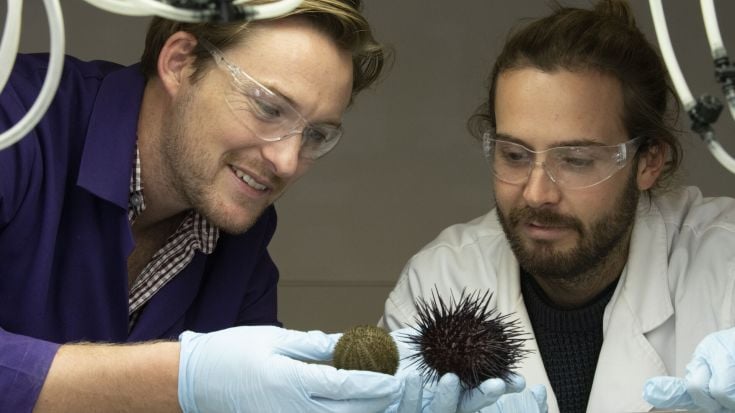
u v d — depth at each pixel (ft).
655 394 5.26
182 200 6.32
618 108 6.38
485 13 11.62
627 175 6.49
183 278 6.73
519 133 6.21
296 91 5.63
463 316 4.92
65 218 6.31
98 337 6.41
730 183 11.44
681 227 7.45
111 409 5.23
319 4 5.61
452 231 8.07
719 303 6.77
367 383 4.80
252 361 5.03
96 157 6.15
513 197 6.36
